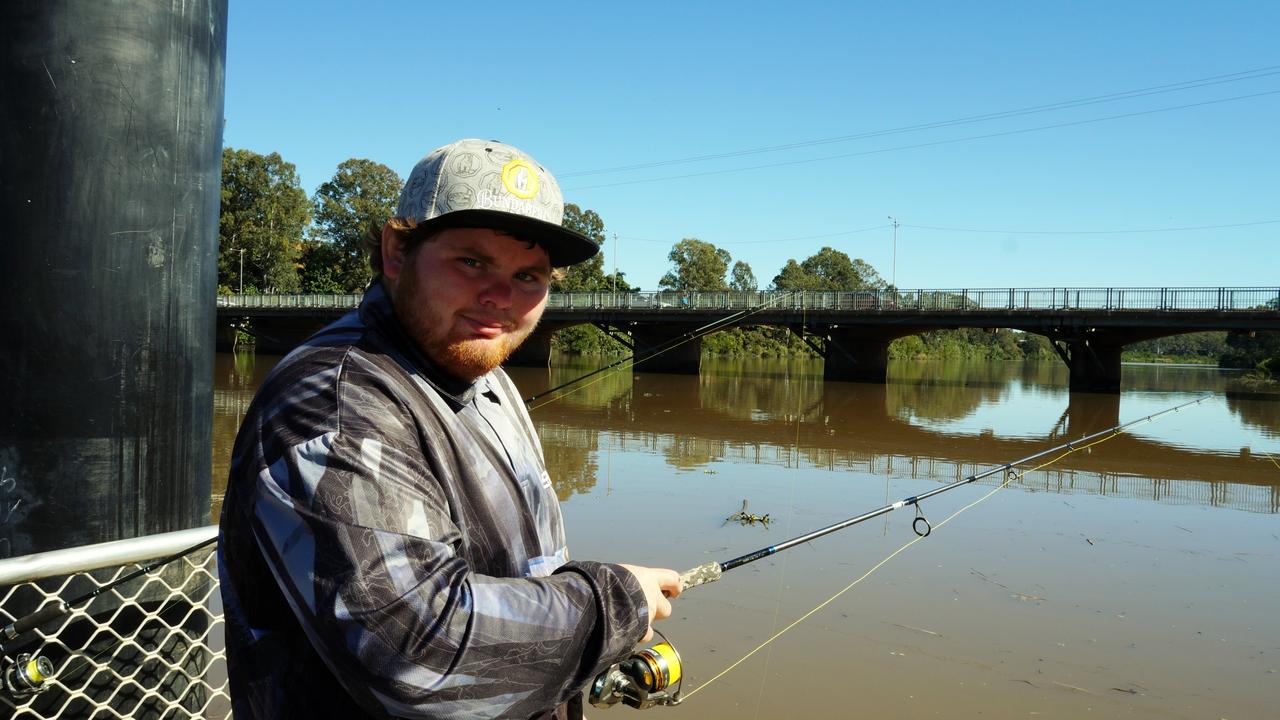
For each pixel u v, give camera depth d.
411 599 0.80
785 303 28.83
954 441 14.92
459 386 1.03
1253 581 6.18
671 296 31.48
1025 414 20.00
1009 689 4.20
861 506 8.47
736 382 29.50
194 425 1.69
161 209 1.60
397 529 0.83
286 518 0.83
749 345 57.78
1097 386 25.31
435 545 0.85
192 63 1.66
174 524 1.64
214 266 1.76
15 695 1.43
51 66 1.49
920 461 12.31
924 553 6.64
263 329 40.38
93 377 1.52
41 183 1.49
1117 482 10.66
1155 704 4.12
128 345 1.56
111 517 1.55
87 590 1.53
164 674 1.61
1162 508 8.92
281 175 59.34
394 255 1.02
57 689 1.48
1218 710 4.08
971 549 6.82
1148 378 42.53
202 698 1.69
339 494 0.82
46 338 1.49
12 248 1.48
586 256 1.06
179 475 1.65
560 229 1.00
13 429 1.48
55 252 1.50
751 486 9.52
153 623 1.60
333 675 0.89
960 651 4.66
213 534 1.49
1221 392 29.33
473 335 0.99
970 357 81.00
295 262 62.62
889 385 29.92
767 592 5.54
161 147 1.60
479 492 0.98
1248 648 4.86
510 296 1.01
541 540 1.08
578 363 41.50
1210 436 16.14
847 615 5.18
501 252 0.99
